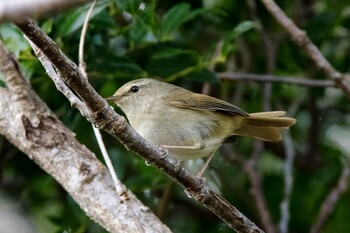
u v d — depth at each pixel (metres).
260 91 13.73
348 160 12.42
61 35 10.07
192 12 10.96
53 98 11.49
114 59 10.64
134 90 9.86
